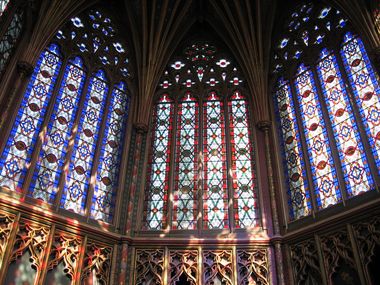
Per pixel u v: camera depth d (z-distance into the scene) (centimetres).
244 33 1511
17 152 1078
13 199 999
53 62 1295
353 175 1066
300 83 1357
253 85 1452
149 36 1532
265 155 1312
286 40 1493
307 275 1048
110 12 1576
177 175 1328
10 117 1091
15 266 941
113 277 1105
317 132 1218
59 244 1040
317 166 1171
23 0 1245
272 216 1195
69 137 1221
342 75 1217
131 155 1352
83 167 1217
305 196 1167
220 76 1550
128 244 1168
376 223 941
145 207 1273
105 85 1423
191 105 1493
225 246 1155
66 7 1343
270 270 1099
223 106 1470
